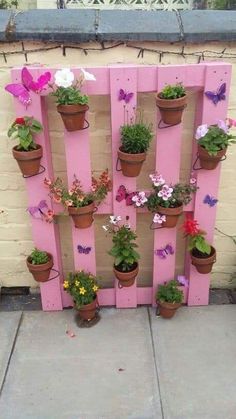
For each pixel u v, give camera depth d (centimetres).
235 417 199
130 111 210
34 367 225
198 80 205
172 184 228
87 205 223
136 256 236
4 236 256
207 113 212
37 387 215
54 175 239
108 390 212
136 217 245
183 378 218
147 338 242
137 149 209
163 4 452
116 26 204
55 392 212
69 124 202
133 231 240
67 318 257
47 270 241
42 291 256
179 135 215
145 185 241
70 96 193
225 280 273
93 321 254
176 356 230
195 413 201
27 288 275
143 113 222
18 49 209
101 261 266
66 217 249
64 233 255
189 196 228
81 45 208
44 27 202
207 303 264
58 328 250
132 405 205
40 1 445
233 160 236
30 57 212
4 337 244
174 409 203
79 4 450
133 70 200
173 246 245
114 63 214
